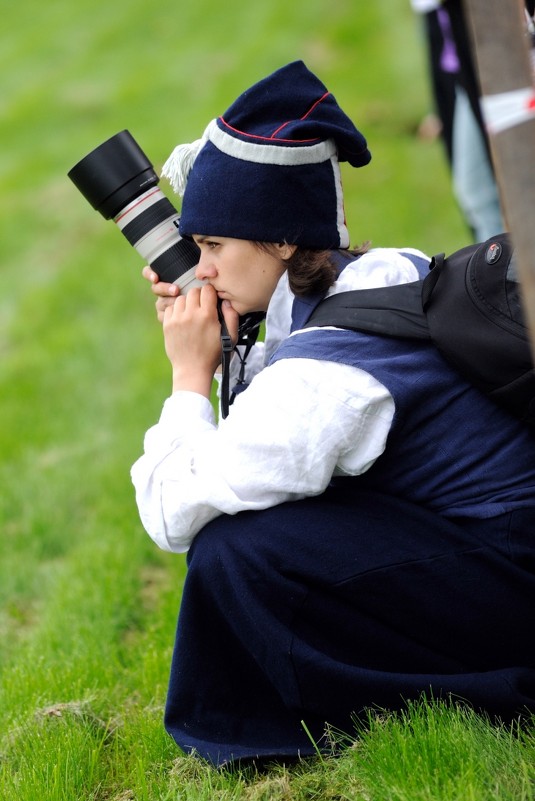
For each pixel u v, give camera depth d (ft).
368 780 27.14
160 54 230.27
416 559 28.04
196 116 177.78
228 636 29.89
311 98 28.58
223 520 28.96
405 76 176.04
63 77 225.56
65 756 31.50
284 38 219.00
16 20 282.77
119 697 37.35
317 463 27.45
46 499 64.90
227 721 30.14
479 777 26.21
